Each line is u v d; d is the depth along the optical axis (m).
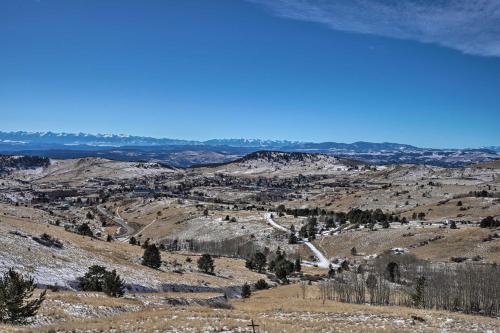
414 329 50.47
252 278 162.38
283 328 44.59
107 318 48.00
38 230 123.62
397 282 145.75
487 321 65.94
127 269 110.38
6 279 42.25
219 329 42.31
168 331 40.94
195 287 115.12
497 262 183.50
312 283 155.00
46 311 48.03
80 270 94.00
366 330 46.97
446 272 142.50
